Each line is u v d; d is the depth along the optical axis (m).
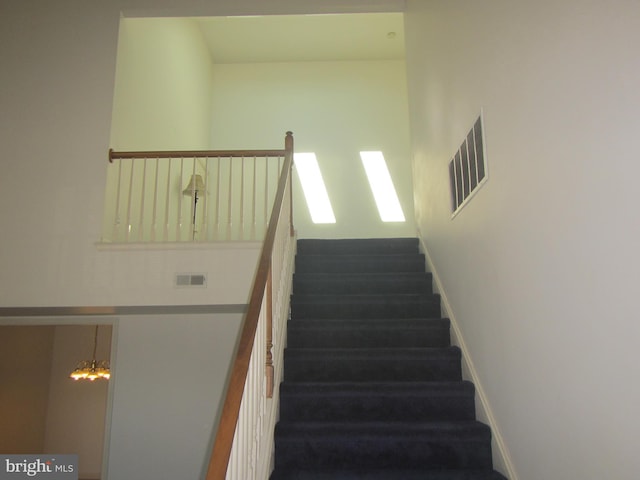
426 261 4.25
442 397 2.71
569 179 1.62
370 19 6.00
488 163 2.46
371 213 6.34
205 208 3.75
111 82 3.80
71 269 3.52
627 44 1.28
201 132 6.22
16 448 5.80
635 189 1.27
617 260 1.36
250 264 3.51
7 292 3.49
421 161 4.46
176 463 3.75
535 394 1.95
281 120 6.65
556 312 1.75
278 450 2.42
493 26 2.34
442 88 3.48
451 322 3.32
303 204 6.37
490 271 2.49
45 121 3.74
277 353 2.75
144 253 3.54
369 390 2.77
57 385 6.61
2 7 3.96
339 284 3.92
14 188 3.64
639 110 1.23
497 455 2.35
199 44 6.18
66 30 3.91
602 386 1.47
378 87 6.73
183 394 3.87
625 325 1.34
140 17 4.06
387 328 3.31
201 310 3.74
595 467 1.52
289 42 6.45
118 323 3.97
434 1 3.70
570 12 1.57
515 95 2.07
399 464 2.42
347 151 6.53
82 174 3.64
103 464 3.75
